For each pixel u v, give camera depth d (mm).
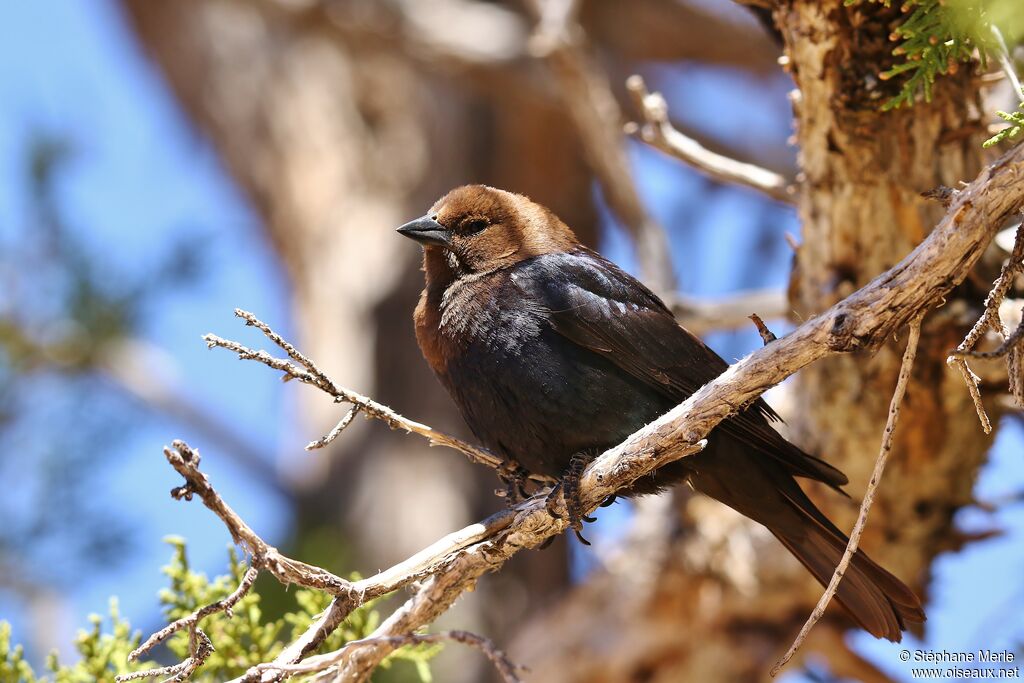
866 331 6023
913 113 8016
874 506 9609
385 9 16781
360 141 19312
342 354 17438
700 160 9648
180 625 5953
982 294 8195
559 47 12047
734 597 11852
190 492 5914
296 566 6293
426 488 16266
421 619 7113
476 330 8789
